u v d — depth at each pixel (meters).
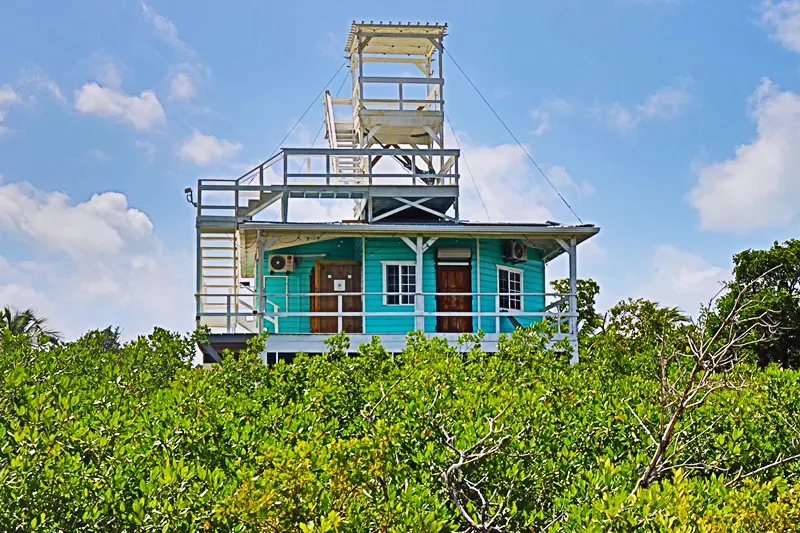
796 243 33.66
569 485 8.34
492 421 8.09
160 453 8.39
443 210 25.45
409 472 7.86
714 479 7.94
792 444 10.59
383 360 12.59
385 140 26.41
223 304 22.56
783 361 29.86
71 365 12.96
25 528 6.67
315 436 7.77
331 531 5.96
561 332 21.69
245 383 12.51
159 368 13.58
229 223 22.92
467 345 21.14
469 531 7.27
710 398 10.97
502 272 24.22
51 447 7.57
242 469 7.32
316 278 23.42
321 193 23.22
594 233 21.67
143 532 6.62
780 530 6.73
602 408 10.39
